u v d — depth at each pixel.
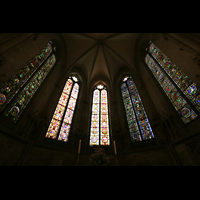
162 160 6.89
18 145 5.91
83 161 8.38
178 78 7.58
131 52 13.27
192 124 6.29
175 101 7.67
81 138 9.62
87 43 13.35
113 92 13.50
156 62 9.99
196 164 5.36
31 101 7.80
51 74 10.28
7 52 5.12
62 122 9.97
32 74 8.05
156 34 8.83
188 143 5.95
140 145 8.77
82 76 14.55
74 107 11.88
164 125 7.76
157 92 9.15
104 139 10.27
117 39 13.03
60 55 11.84
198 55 5.36
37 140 7.16
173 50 7.29
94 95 14.18
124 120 10.96
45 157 7.00
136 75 12.18
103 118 11.89
